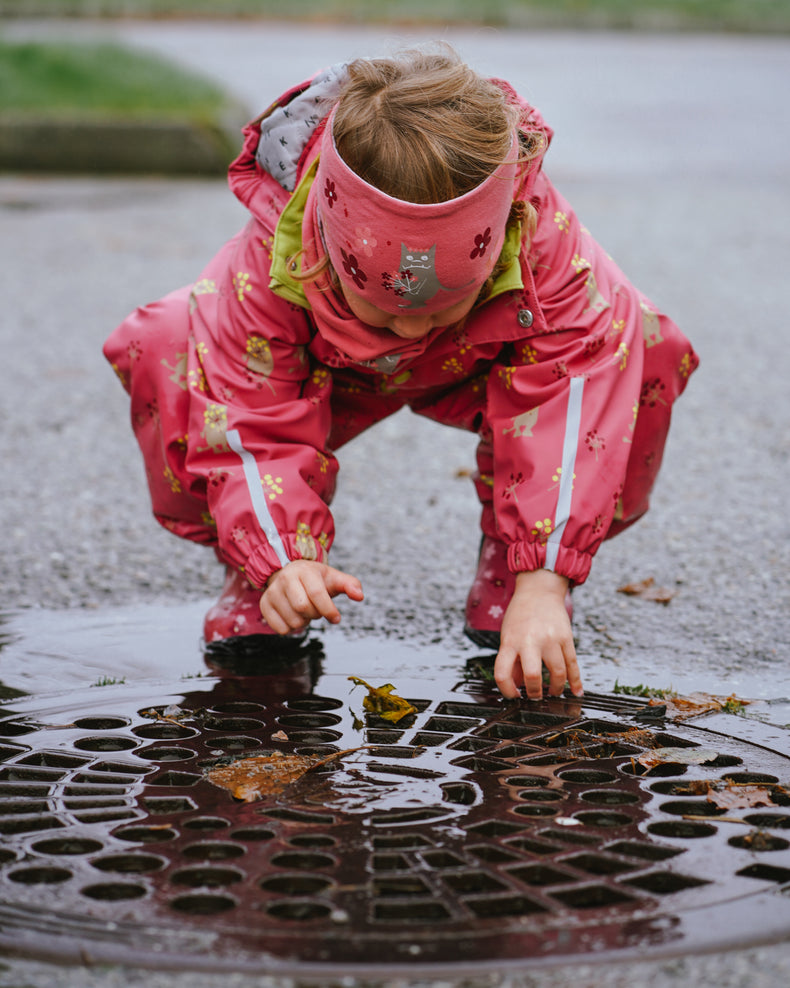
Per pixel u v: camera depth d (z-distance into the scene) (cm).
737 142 828
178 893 108
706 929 103
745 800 127
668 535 230
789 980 97
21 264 480
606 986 96
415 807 125
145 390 173
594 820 123
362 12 1552
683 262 495
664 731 147
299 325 159
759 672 170
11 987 96
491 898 107
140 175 740
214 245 517
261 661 173
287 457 159
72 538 228
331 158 137
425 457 287
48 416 309
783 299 439
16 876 111
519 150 144
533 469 155
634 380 162
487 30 1491
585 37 1472
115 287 445
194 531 180
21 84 789
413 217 132
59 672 168
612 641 182
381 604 198
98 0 1559
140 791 129
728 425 302
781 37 1563
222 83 870
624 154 773
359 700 157
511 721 151
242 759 137
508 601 181
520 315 156
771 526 234
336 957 99
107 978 97
